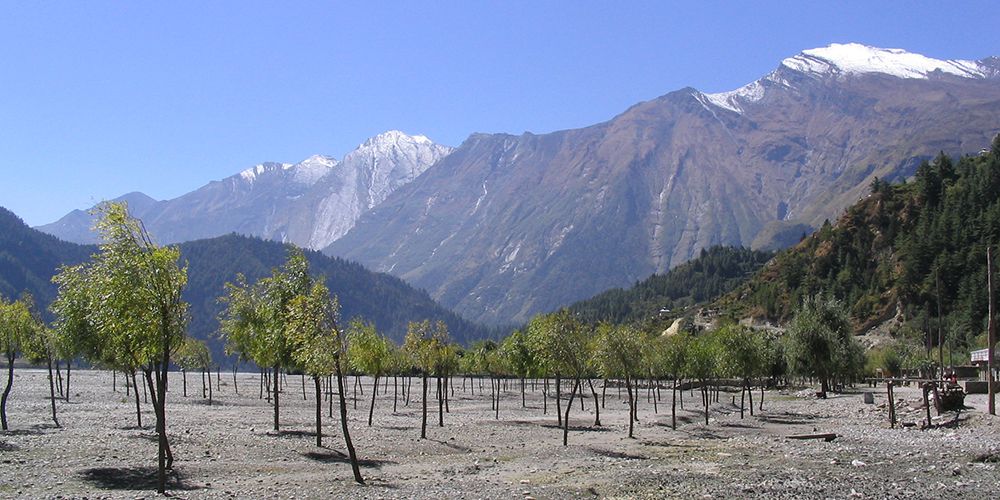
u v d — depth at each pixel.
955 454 41.12
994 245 182.25
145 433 46.66
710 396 108.25
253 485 32.19
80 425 51.34
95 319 30.62
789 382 136.38
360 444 46.47
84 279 33.53
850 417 71.56
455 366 96.56
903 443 47.75
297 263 44.84
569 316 52.72
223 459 38.88
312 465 38.44
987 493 29.81
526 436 54.75
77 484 31.19
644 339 69.31
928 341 152.62
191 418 58.97
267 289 45.09
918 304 187.88
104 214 29.14
